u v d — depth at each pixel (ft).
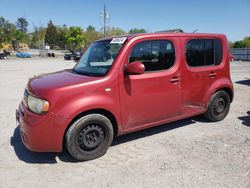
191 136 16.78
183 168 12.71
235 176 11.94
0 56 148.25
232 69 76.02
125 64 14.02
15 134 17.31
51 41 339.57
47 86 12.84
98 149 13.74
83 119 12.92
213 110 18.93
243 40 209.97
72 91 12.64
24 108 13.46
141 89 14.58
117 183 11.55
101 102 13.23
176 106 16.31
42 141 12.51
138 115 14.78
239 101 27.32
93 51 16.07
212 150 14.67
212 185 11.27
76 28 272.31
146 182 11.59
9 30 277.03
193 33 16.98
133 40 14.33
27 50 275.59
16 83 40.19
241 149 14.78
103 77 13.51
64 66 85.56
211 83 18.10
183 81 16.34
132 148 15.05
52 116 12.33
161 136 16.79
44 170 12.73
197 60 17.21
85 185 11.45
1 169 12.78
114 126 14.49
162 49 15.39
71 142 12.84
